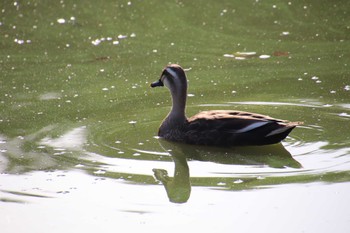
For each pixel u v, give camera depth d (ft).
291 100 50.93
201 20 73.36
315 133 44.14
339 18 72.38
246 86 54.90
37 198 36.06
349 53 62.59
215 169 39.47
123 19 74.02
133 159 40.96
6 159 41.09
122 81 57.16
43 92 54.80
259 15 74.08
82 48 66.44
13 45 67.56
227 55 63.46
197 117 44.62
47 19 74.59
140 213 34.37
